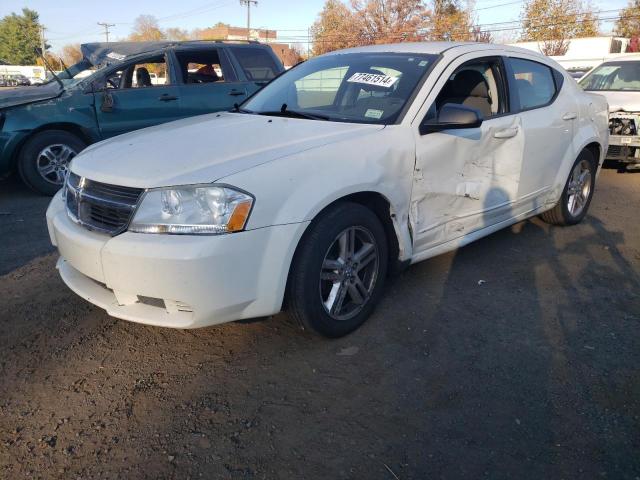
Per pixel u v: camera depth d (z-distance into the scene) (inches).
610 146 311.3
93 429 98.7
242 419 101.2
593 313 140.8
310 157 115.9
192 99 297.3
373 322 135.2
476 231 161.5
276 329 132.3
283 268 110.1
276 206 108.2
